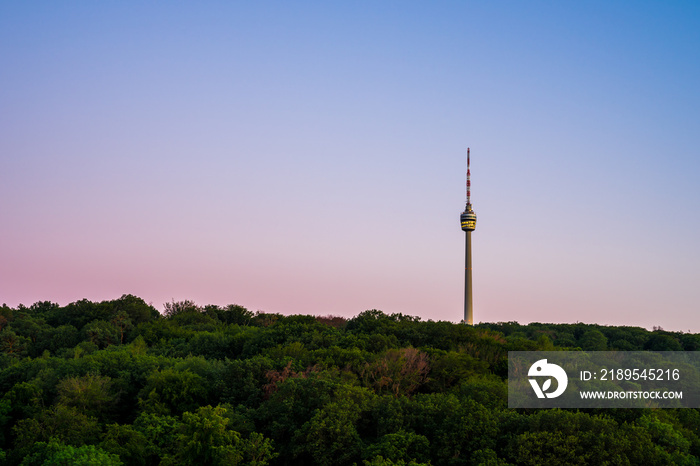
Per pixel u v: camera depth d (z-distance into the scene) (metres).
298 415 81.31
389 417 76.81
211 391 93.12
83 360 103.12
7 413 88.50
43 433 76.38
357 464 73.62
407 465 68.94
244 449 71.00
